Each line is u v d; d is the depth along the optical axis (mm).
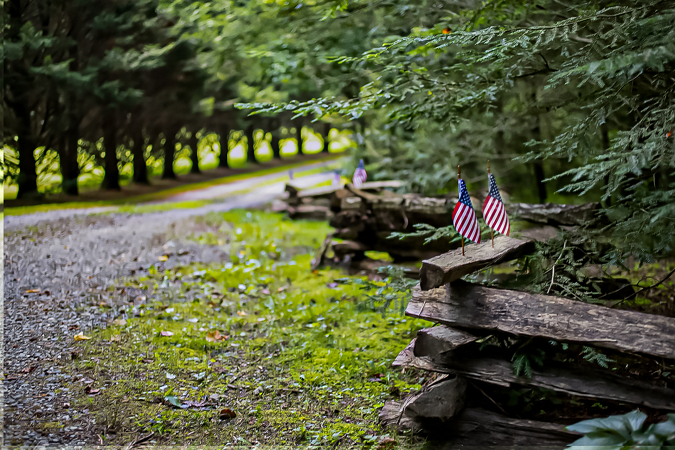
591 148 4852
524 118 7516
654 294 6297
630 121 6512
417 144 10133
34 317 5883
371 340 5605
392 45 4934
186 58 15273
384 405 4207
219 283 7668
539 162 8219
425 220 7855
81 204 16453
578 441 3115
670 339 3191
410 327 5832
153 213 14711
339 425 3980
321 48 7492
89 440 3633
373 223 8227
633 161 3900
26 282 7227
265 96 10695
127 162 23516
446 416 3693
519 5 5398
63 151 18344
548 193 9641
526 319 3541
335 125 11938
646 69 4492
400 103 6438
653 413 3658
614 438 3016
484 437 3750
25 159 16266
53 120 15984
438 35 4688
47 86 14352
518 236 4516
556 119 7031
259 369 4902
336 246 8453
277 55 7469
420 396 3766
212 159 39031
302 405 4273
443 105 5422
